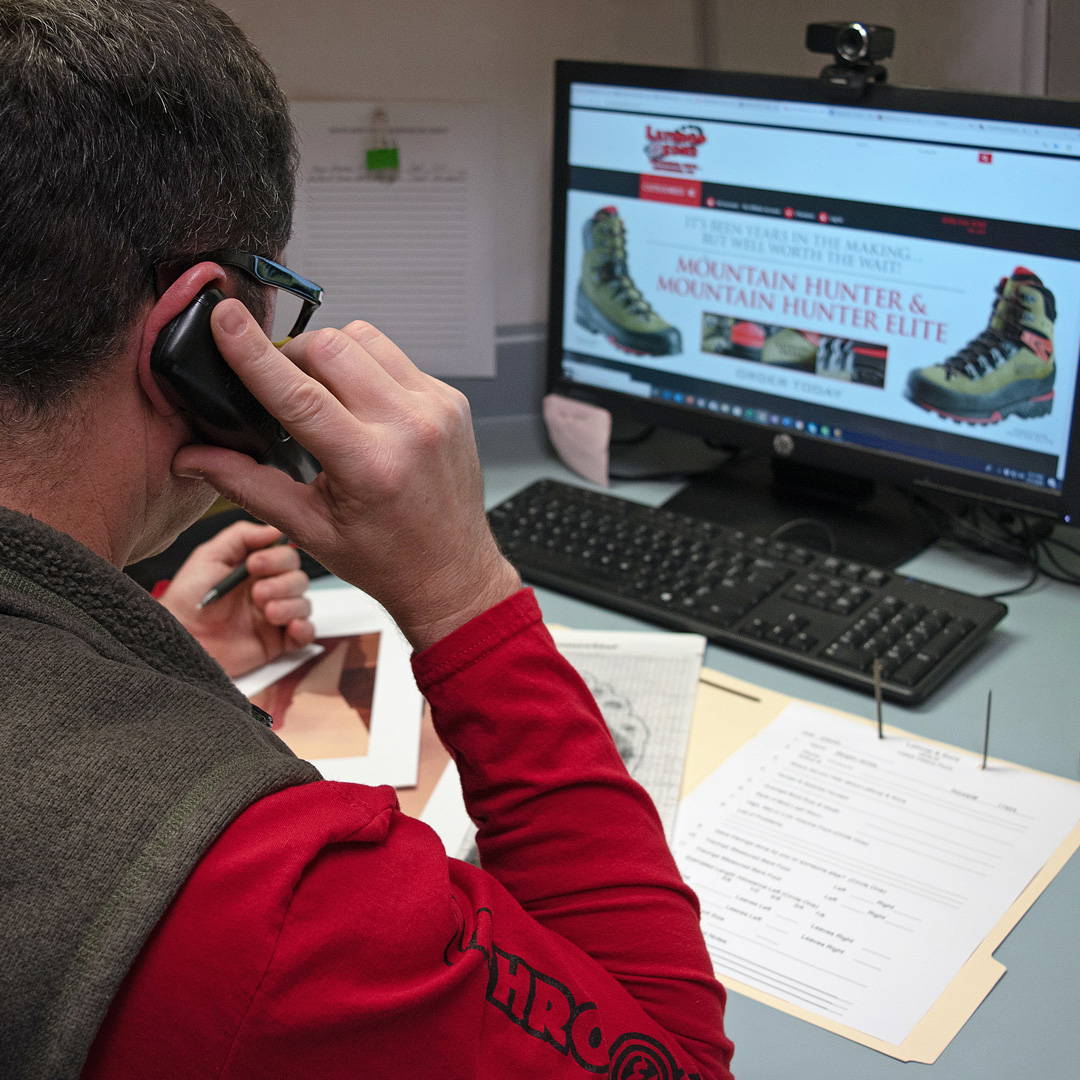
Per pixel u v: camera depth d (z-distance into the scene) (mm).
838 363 1170
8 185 444
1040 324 1044
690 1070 549
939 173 1060
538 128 1355
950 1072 663
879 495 1292
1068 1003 703
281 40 1281
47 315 463
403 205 1348
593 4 1324
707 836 830
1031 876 788
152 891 413
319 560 582
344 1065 448
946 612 1027
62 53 454
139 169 473
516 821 589
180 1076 427
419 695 965
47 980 405
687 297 1245
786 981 724
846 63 1082
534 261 1406
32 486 493
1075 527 1093
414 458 554
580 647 1035
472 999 479
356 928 448
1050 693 972
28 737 430
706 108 1171
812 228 1145
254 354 518
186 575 1027
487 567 597
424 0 1288
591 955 576
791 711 954
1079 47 1120
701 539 1156
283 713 948
